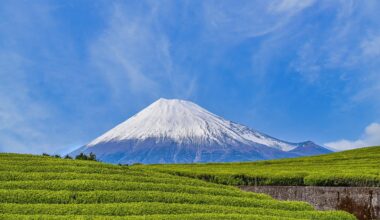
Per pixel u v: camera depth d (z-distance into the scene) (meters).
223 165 40.09
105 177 22.59
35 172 22.47
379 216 24.41
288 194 27.77
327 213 20.36
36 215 16.33
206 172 30.80
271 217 18.12
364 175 25.89
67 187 20.27
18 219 15.63
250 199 21.66
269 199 22.84
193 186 22.97
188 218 17.03
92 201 19.06
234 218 17.50
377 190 24.67
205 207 19.19
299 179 27.84
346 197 25.70
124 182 21.61
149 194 20.17
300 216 19.66
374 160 36.19
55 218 15.96
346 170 29.00
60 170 23.36
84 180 21.20
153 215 17.22
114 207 18.05
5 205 17.50
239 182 29.59
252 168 35.53
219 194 22.53
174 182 23.73
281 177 28.39
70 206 17.88
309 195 26.98
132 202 19.25
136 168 26.50
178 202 20.14
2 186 19.81
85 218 16.12
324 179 26.73
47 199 18.72
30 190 19.33
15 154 26.84
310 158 41.50
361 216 25.00
